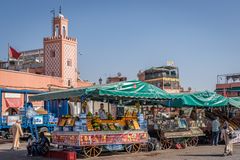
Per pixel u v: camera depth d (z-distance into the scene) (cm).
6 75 3753
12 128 2267
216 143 2380
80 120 1680
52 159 1708
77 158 1708
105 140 1744
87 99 1867
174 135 2119
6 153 2011
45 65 4938
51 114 2883
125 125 1858
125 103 2139
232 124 2548
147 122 2086
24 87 3938
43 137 1853
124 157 1755
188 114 2464
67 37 4919
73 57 4991
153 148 2009
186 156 1812
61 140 1758
